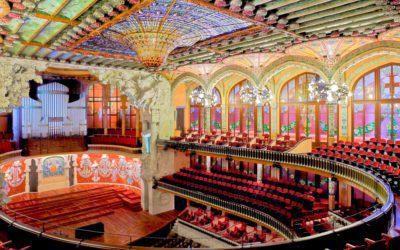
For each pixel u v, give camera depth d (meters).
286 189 18.91
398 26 10.32
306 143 18.61
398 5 8.07
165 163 26.12
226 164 26.19
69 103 28.33
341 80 15.66
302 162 16.81
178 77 25.11
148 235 21.20
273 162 18.41
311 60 16.59
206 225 21.44
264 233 18.84
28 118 26.05
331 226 14.31
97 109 30.69
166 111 25.66
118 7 8.52
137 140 27.94
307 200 17.17
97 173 30.55
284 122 23.03
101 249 7.31
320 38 12.20
